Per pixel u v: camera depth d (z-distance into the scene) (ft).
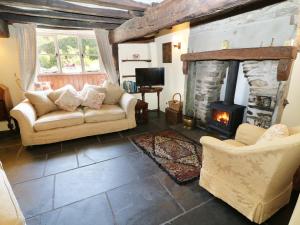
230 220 5.37
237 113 9.83
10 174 7.67
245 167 4.85
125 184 6.98
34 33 11.90
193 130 11.96
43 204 6.06
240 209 5.29
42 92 11.26
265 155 4.33
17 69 12.35
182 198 6.23
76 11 8.95
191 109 13.14
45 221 5.41
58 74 13.93
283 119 8.50
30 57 12.10
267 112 8.28
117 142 10.55
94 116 10.79
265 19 7.72
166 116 13.96
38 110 10.74
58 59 13.92
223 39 9.66
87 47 14.64
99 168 8.05
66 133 10.23
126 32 11.32
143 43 15.55
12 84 12.48
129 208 5.84
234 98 10.61
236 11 8.77
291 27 6.91
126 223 5.32
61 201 6.18
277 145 4.07
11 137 11.45
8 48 11.92
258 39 8.08
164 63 15.05
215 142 5.46
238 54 8.46
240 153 4.75
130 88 14.98
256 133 6.68
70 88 11.91
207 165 6.06
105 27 13.25
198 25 11.05
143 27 9.35
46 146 10.14
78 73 14.44
